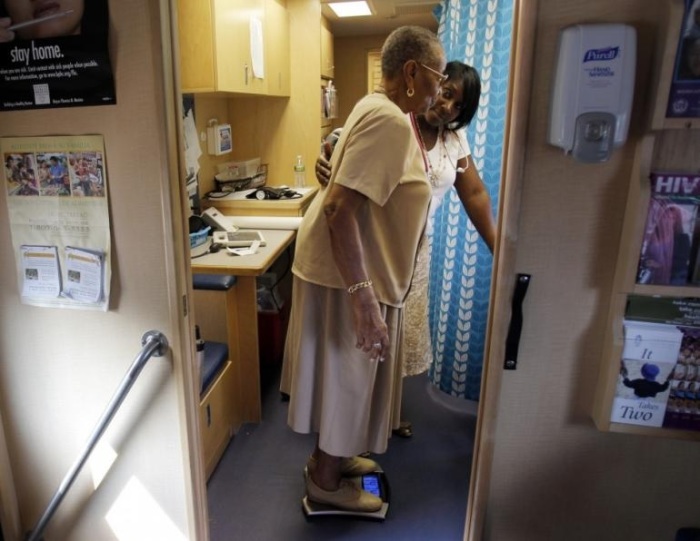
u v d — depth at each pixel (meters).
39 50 1.09
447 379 2.46
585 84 0.83
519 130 0.91
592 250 0.96
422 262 1.98
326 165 1.59
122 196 1.14
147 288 1.19
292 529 1.74
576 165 0.92
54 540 1.44
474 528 1.17
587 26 0.82
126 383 1.18
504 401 1.08
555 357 1.04
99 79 1.08
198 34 2.18
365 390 1.52
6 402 1.36
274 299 2.81
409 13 4.11
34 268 1.24
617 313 0.96
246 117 3.50
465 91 1.76
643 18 0.84
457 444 2.21
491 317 1.05
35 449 1.38
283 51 3.25
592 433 1.08
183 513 1.35
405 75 1.35
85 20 1.06
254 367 2.25
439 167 1.85
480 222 1.99
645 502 1.11
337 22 4.48
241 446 2.17
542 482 1.13
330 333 1.49
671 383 0.96
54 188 1.17
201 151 2.95
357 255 1.33
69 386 1.31
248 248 2.30
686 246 0.89
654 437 1.06
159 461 1.32
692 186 0.87
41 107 1.13
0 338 1.31
